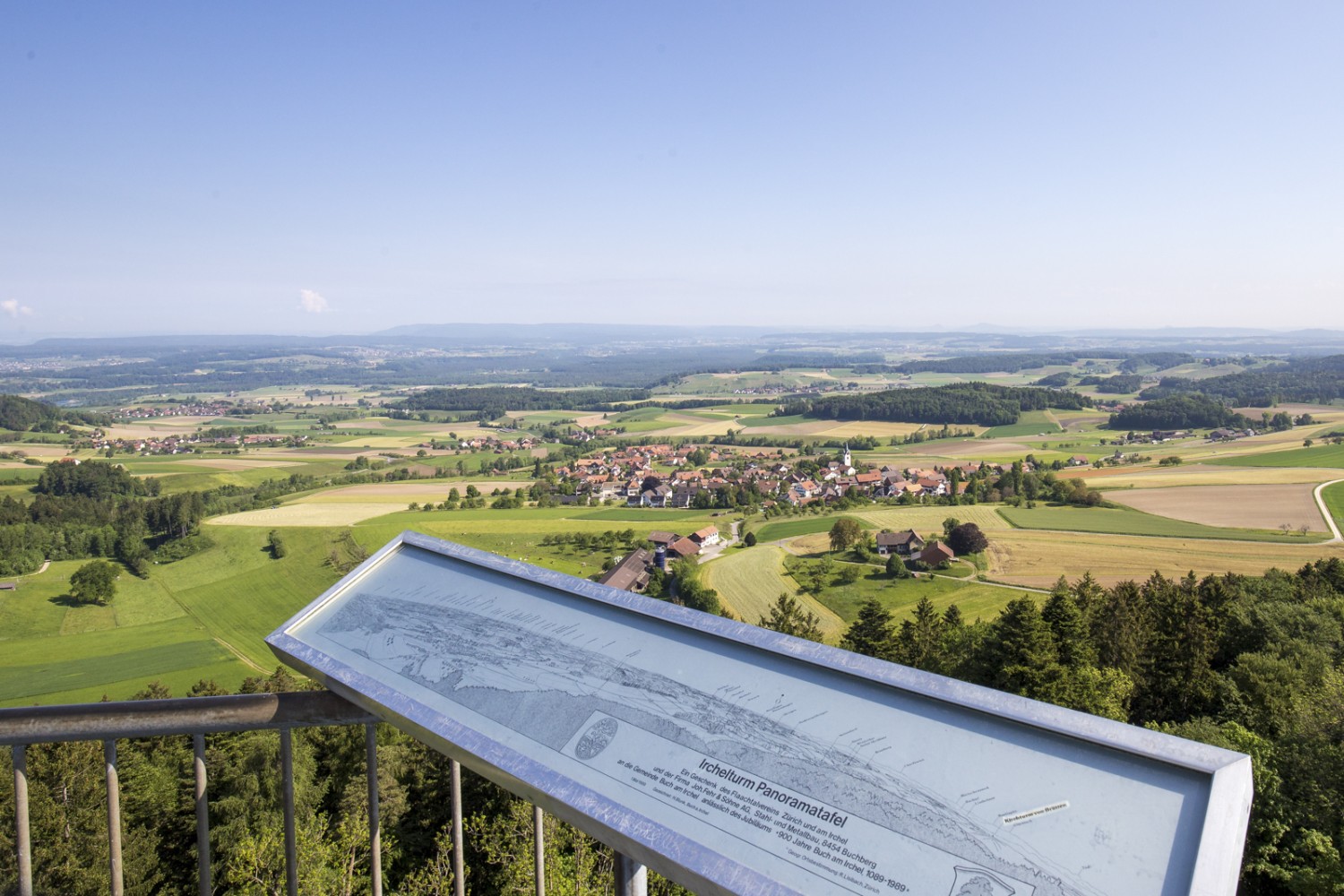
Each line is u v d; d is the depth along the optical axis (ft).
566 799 8.36
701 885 7.39
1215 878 6.07
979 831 7.09
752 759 8.39
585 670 10.30
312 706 10.44
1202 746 7.14
